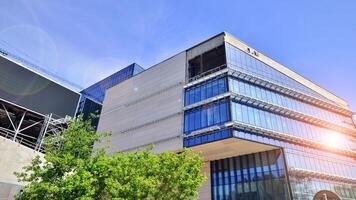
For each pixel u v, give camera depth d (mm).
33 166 15562
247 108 37562
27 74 35875
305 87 50438
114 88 60844
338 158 44500
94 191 13961
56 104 38000
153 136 43781
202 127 37562
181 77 45875
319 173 38656
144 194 15586
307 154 39875
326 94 55156
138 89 53281
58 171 14688
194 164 19422
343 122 52750
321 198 28766
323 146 43469
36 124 35594
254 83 41656
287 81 47188
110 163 16016
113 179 15172
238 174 39281
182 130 40062
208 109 38562
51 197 13492
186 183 17500
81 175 13859
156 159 18312
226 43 42062
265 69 44812
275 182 35125
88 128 17859
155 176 17203
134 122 49062
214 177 41594
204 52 45125
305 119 44875
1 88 32094
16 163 21688
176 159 18766
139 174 16406
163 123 43656
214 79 40562
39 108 35469
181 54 48969
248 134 34969
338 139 48031
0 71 32688
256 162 38625
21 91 34156
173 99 44750
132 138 47250
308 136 42719
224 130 34719
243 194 37125
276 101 42688
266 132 37094
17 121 35031
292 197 32719
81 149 15805
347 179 42094
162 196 16953
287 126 40906
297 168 36469
